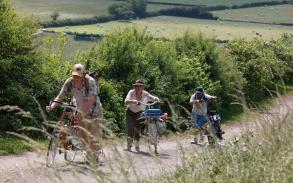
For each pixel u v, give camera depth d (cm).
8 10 2892
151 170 1205
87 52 3472
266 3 17562
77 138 1007
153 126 2345
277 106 1256
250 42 5328
